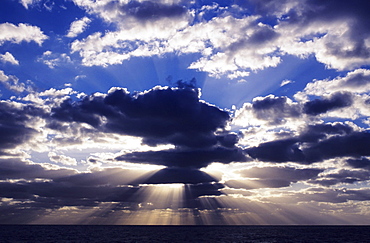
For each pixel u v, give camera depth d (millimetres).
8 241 128375
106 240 136375
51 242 124312
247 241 134000
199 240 138750
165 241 132875
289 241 135250
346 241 136500
